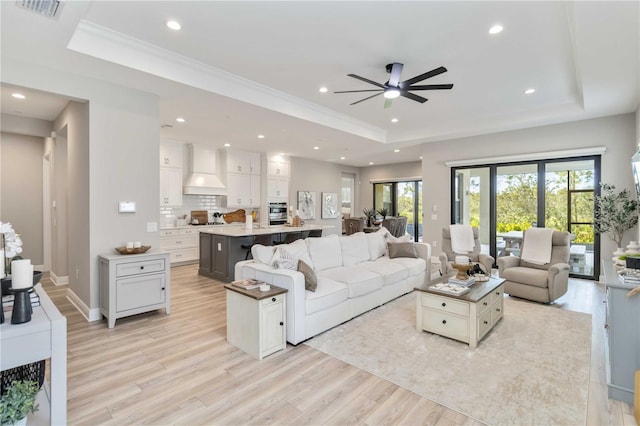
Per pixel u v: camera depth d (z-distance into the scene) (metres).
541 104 5.17
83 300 3.83
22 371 1.98
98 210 3.63
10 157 5.93
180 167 7.31
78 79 3.44
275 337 2.88
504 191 6.41
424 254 5.21
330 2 2.56
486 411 2.07
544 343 3.08
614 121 5.15
